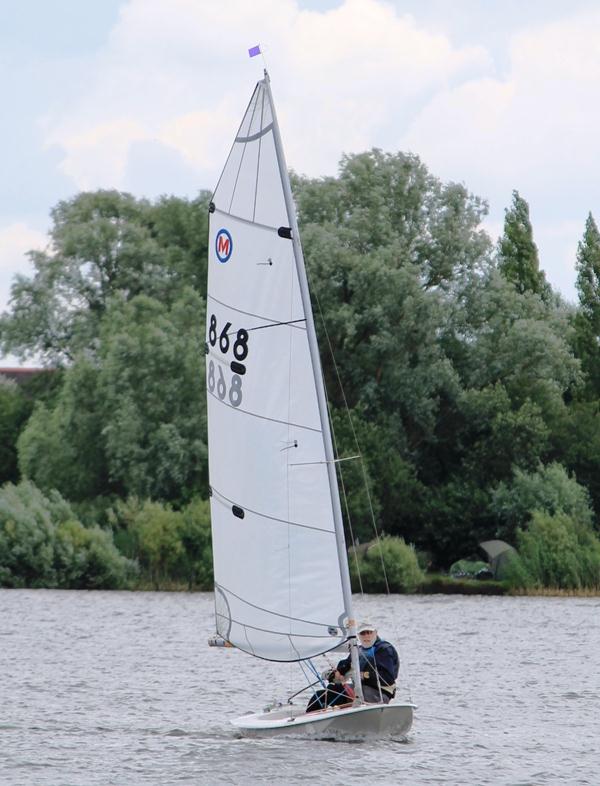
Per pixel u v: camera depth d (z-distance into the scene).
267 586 54.84
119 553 172.00
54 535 168.75
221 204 56.47
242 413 55.69
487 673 86.56
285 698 73.19
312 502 53.72
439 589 176.12
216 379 57.03
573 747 58.81
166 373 186.50
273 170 54.56
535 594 173.00
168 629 116.06
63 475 192.25
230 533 56.53
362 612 142.00
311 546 53.81
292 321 54.12
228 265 56.22
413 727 63.44
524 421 195.00
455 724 64.75
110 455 186.88
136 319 197.25
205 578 172.12
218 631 57.62
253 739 58.25
